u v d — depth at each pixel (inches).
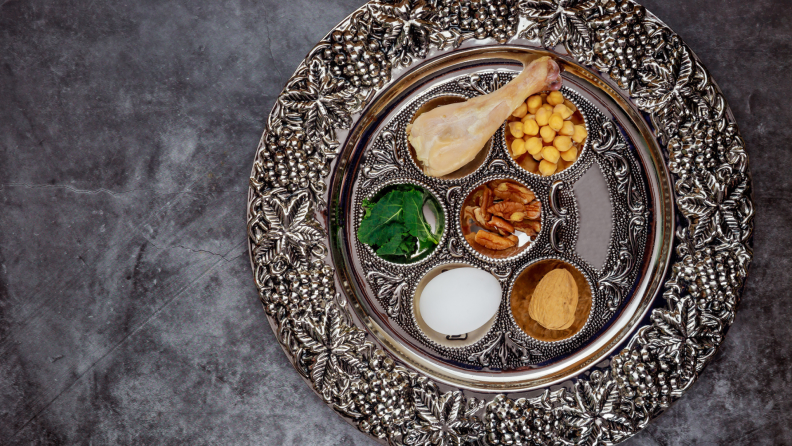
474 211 32.1
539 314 31.9
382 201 31.5
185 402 32.3
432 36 30.6
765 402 32.9
